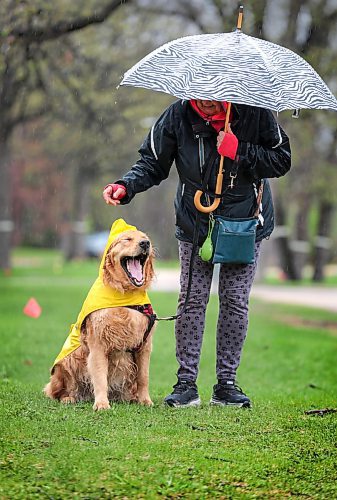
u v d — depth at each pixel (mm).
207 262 10500
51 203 84500
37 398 11188
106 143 44844
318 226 56812
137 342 10422
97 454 8180
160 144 10328
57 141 51656
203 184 10164
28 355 17609
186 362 10773
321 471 8008
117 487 7359
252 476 7781
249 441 8938
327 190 48031
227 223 10195
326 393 13320
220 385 10812
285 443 8891
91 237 91188
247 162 9961
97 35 33688
